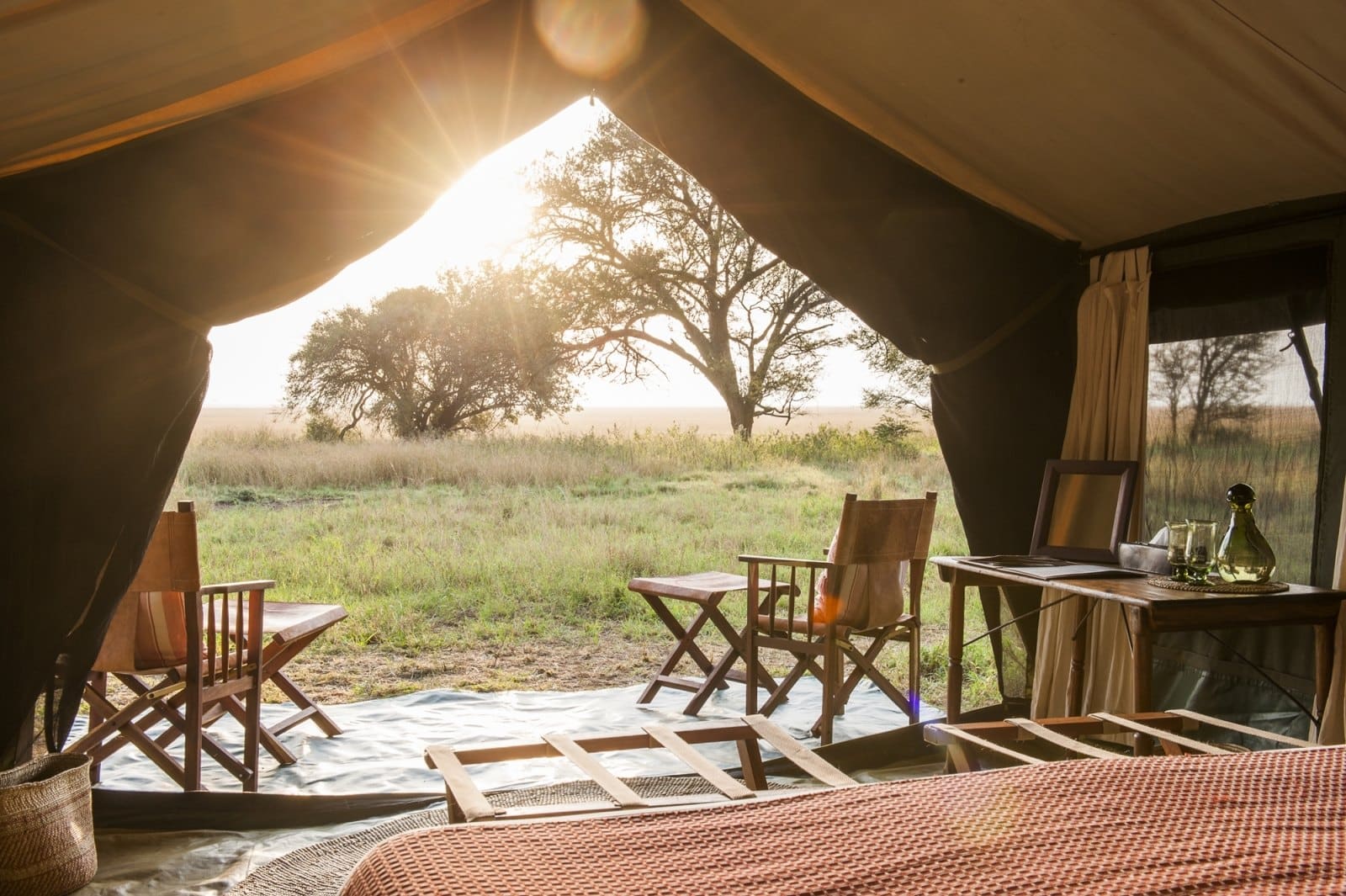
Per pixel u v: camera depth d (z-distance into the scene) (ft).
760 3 11.80
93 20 8.08
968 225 14.78
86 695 11.60
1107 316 14.32
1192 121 11.25
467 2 11.85
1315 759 5.65
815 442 55.26
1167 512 13.80
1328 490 11.69
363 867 4.37
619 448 50.47
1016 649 15.07
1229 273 13.07
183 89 10.13
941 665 18.60
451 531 31.32
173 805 10.98
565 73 12.88
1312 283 12.05
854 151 14.35
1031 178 13.65
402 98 12.00
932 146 13.70
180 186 11.05
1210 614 9.90
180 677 11.59
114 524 10.66
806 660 14.57
